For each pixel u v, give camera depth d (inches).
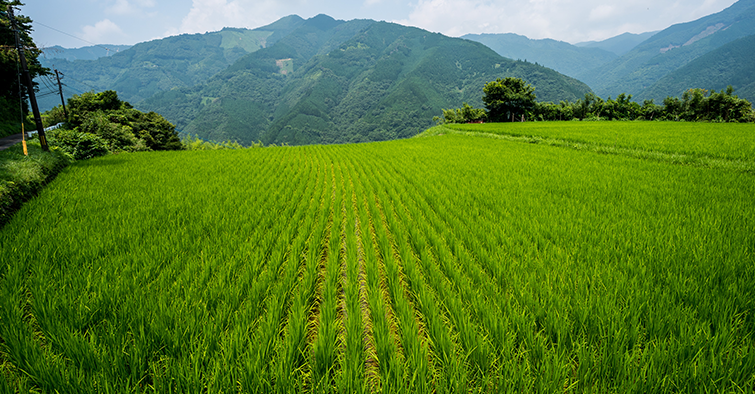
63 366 93.0
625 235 194.5
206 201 326.6
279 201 331.6
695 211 238.7
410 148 941.8
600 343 99.2
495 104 2640.3
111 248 195.8
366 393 85.4
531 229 212.7
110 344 104.2
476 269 155.9
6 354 101.8
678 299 120.4
